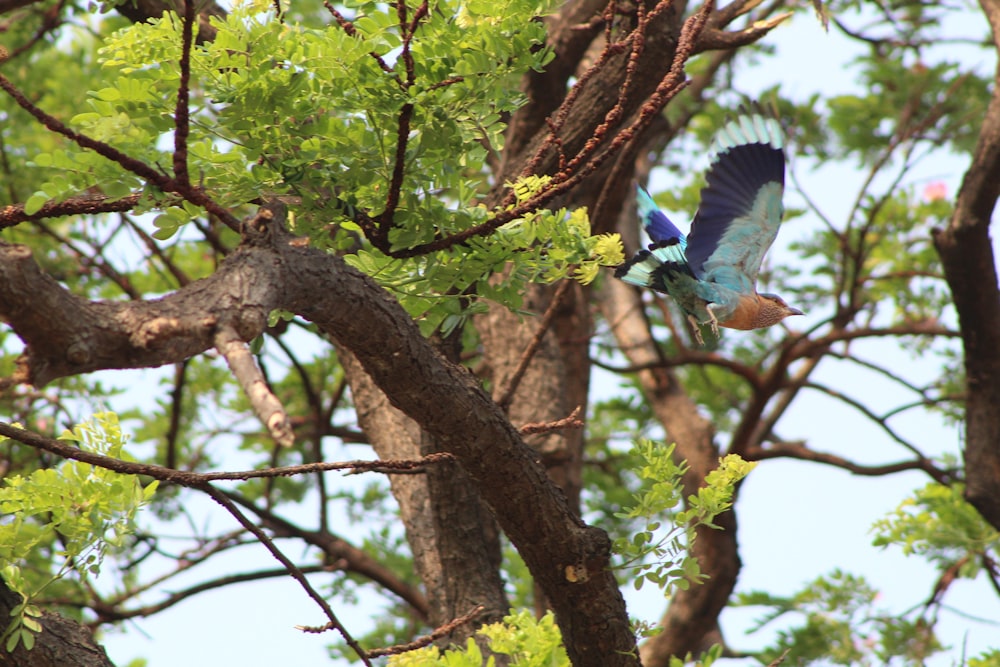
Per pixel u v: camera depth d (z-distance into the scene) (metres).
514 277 7.98
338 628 7.64
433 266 7.86
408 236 7.64
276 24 7.07
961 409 20.25
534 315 8.13
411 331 7.33
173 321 5.37
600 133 7.59
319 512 17.91
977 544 15.23
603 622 8.61
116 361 5.38
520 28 7.32
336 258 6.86
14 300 5.03
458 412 7.66
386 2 7.27
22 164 17.44
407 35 6.95
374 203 7.76
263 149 7.34
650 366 19.95
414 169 7.60
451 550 11.41
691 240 10.52
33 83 17.95
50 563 16.44
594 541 8.34
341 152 7.42
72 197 7.26
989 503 14.93
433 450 11.06
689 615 20.06
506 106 7.59
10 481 8.01
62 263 17.22
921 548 15.42
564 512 8.30
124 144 6.70
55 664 7.73
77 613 17.20
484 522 11.77
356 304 6.88
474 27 7.30
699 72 22.77
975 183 14.03
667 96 7.61
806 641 17.33
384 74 7.13
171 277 19.61
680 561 8.36
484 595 11.35
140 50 7.05
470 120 7.74
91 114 6.77
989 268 14.53
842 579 17.75
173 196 7.06
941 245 14.54
